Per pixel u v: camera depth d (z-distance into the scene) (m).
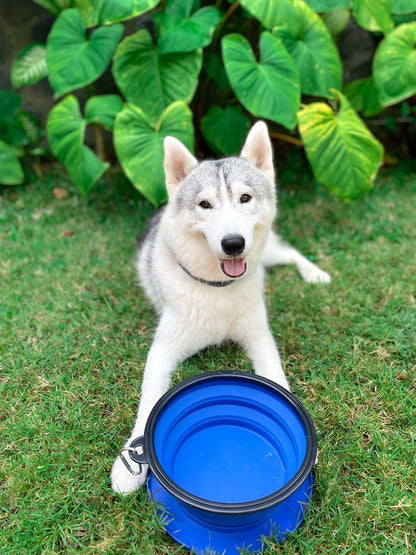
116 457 0.59
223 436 0.58
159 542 0.51
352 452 0.58
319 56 1.01
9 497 0.55
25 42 1.27
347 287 0.89
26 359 0.74
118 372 0.72
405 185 1.23
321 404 0.66
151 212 1.15
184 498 0.43
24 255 1.01
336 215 1.12
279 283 0.92
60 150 1.03
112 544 0.50
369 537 0.51
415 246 1.00
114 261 0.99
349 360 0.73
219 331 0.71
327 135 0.96
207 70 1.14
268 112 0.93
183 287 0.67
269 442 0.57
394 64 1.05
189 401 0.56
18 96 1.25
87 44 1.01
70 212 1.16
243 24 1.16
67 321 0.82
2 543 0.51
